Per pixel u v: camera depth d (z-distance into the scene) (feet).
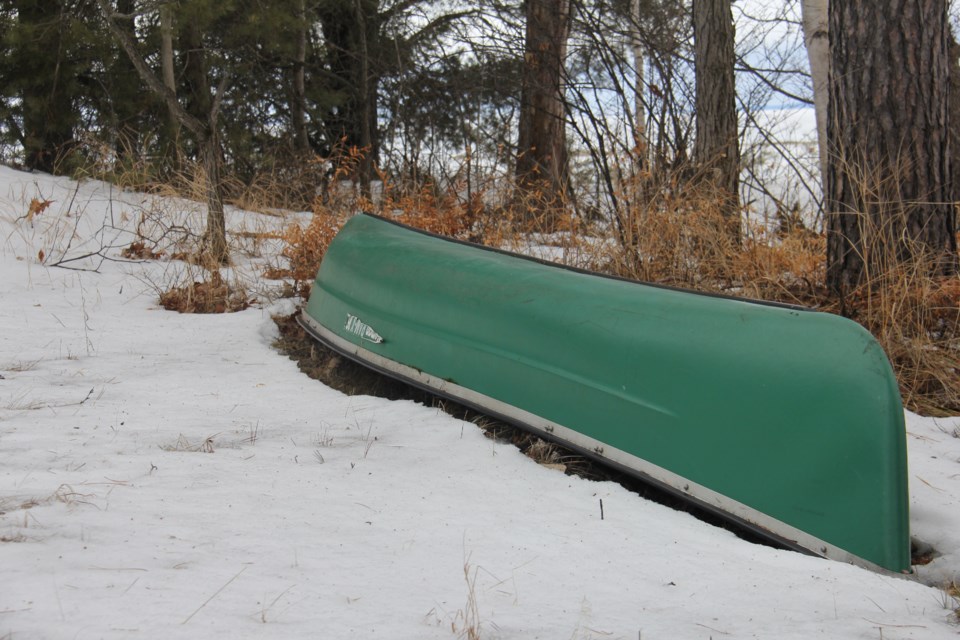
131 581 7.57
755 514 10.09
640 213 20.79
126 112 37.37
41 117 35.96
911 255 17.42
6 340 17.26
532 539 9.41
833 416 9.75
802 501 9.80
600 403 11.87
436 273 15.15
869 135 17.83
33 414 12.85
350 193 29.89
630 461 11.34
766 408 10.25
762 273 19.72
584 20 30.25
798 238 21.72
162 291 22.08
